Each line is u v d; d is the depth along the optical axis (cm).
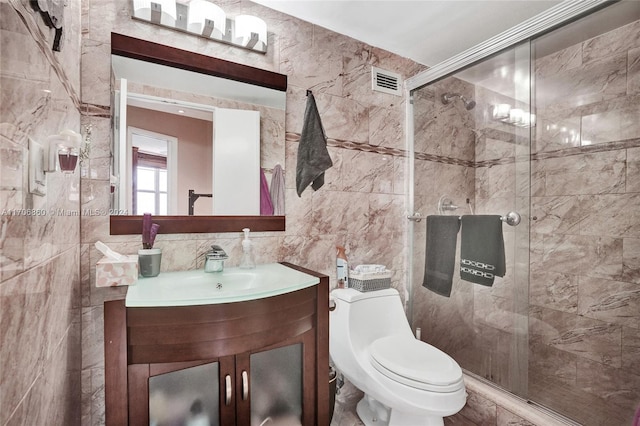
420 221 203
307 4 155
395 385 129
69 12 97
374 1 152
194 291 106
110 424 87
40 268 70
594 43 164
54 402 83
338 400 177
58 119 84
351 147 185
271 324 105
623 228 158
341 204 181
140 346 90
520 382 161
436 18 167
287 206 162
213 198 143
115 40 123
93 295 119
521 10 160
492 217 169
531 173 178
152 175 130
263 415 110
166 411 94
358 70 188
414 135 208
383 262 198
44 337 73
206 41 141
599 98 164
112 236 123
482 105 180
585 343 170
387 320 170
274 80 157
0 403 50
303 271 137
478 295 177
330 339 166
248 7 151
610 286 162
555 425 137
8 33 52
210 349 96
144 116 129
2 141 50
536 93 176
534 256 192
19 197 57
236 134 148
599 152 165
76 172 109
